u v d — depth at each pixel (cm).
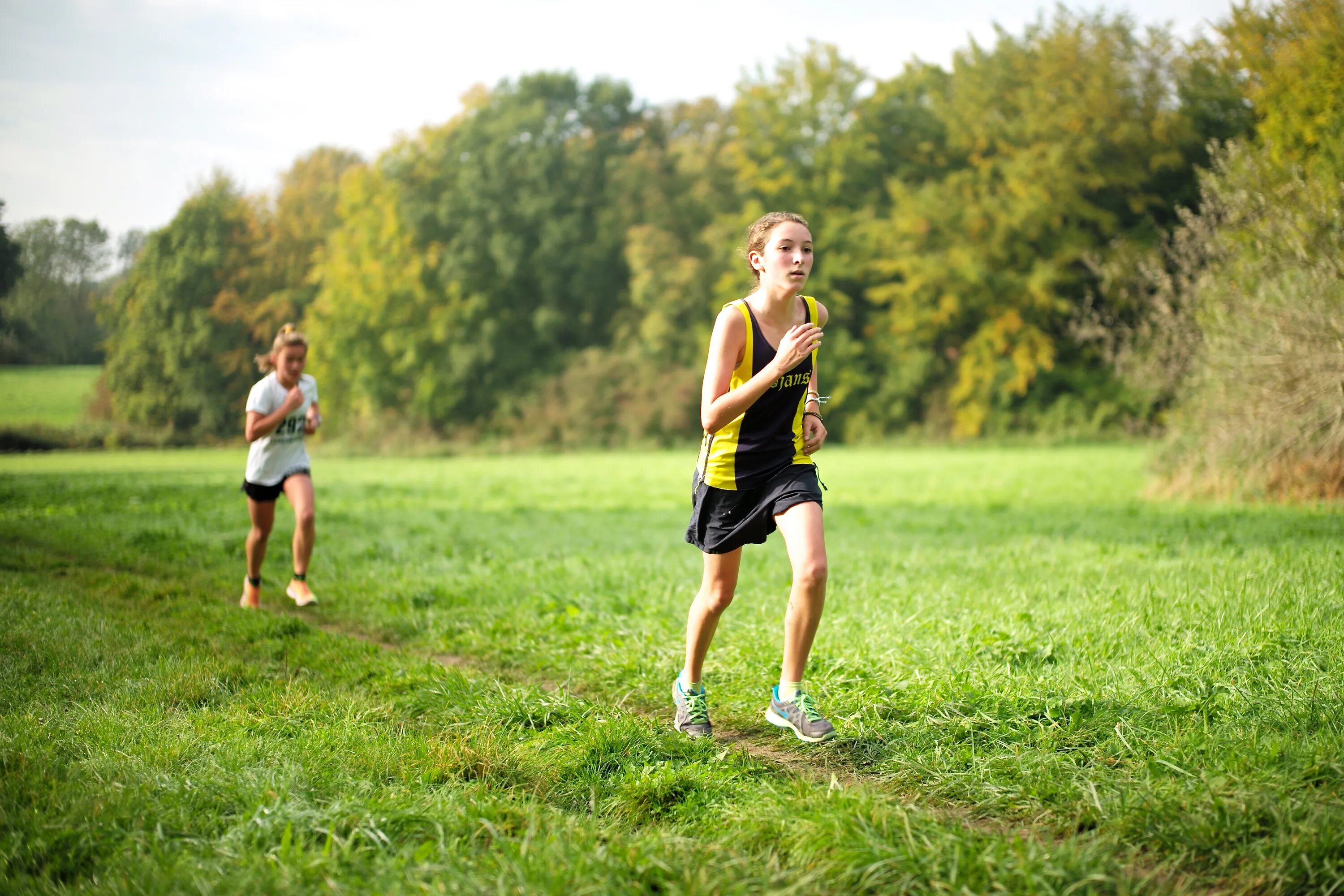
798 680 368
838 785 303
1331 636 429
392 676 454
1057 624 497
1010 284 3934
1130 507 1189
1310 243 1019
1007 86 4081
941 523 1140
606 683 468
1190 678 387
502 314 4812
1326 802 272
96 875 244
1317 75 1094
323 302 4972
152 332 5256
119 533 1040
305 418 679
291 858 246
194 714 379
